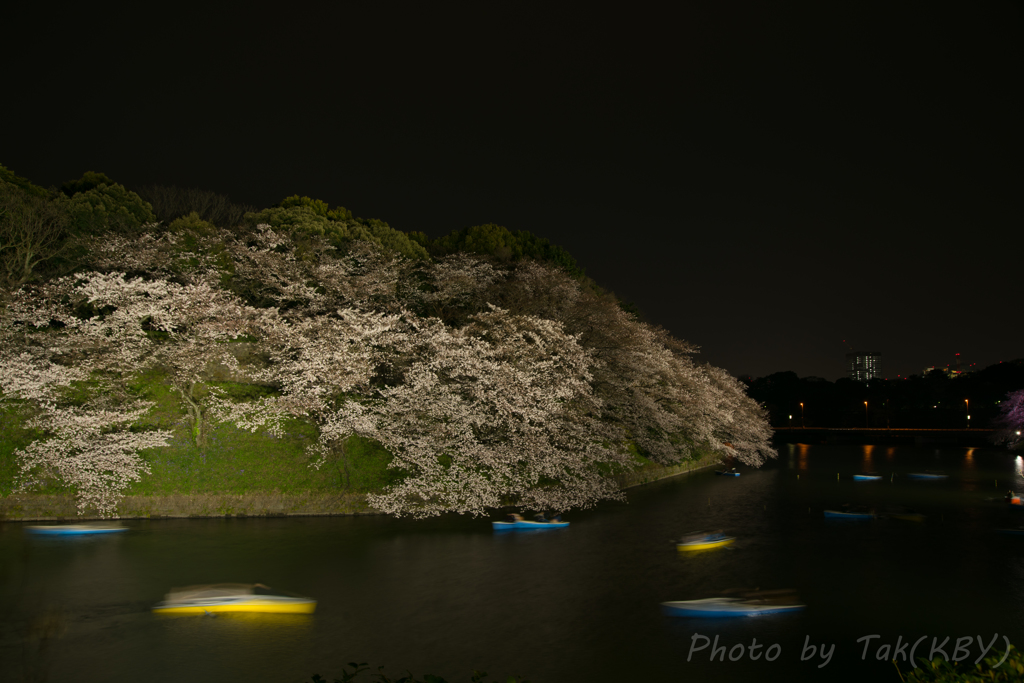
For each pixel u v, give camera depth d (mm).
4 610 19719
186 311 34844
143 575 22953
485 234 72000
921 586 23453
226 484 32531
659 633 18859
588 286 69812
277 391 39781
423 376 35281
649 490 47656
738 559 27000
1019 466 71125
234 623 19156
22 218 40844
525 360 38375
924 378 163375
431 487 33156
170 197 63938
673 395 57781
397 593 21938
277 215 56219
